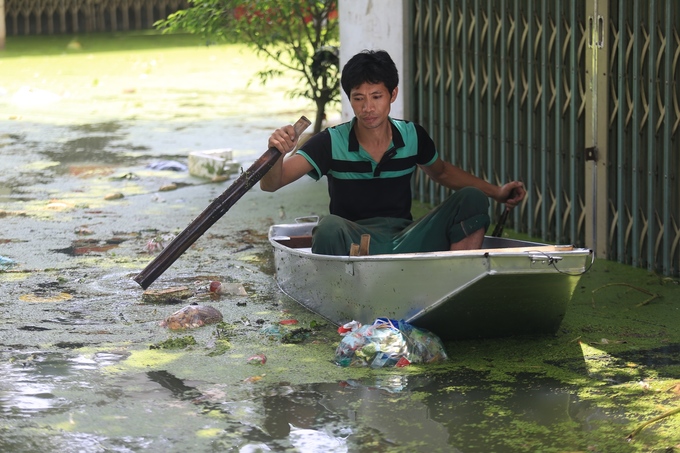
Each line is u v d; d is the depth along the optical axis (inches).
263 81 501.0
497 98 330.3
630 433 177.3
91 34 1091.3
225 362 213.2
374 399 193.5
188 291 262.4
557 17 299.7
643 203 286.0
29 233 329.1
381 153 235.9
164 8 1145.4
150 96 679.7
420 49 357.7
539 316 223.9
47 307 251.4
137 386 199.6
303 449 171.5
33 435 176.7
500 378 204.4
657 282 272.8
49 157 469.4
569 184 308.3
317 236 231.1
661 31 272.5
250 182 221.1
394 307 218.4
